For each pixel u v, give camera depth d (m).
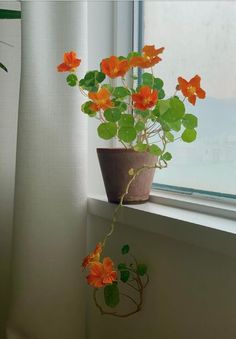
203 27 0.67
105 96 0.56
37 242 0.66
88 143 0.77
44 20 0.64
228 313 0.50
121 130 0.58
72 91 0.65
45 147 0.65
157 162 0.64
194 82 0.53
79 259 0.69
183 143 0.69
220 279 0.51
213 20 0.65
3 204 0.75
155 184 0.76
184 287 0.56
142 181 0.65
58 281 0.67
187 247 0.55
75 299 0.69
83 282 0.70
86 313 0.77
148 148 0.61
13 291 0.68
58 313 0.68
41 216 0.66
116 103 0.60
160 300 0.61
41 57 0.64
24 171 0.65
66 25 0.64
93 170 0.78
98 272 0.52
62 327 0.68
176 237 0.55
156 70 0.77
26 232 0.66
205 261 0.53
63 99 0.65
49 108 0.65
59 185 0.66
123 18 0.79
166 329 0.60
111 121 0.58
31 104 0.64
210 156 0.64
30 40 0.63
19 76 0.75
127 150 0.62
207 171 0.65
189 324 0.56
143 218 0.60
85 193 0.69
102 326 0.74
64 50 0.65
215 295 0.51
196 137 0.62
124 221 0.64
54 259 0.67
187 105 0.69
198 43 0.68
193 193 0.67
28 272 0.67
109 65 0.55
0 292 0.78
